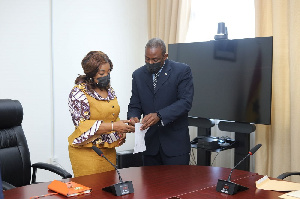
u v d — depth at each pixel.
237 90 3.12
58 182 1.78
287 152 3.08
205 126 3.36
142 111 2.59
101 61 2.24
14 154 2.46
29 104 3.79
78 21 4.07
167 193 1.69
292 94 2.95
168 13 4.11
